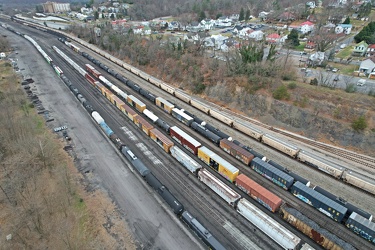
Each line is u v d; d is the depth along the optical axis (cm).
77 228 3331
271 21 15138
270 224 3159
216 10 18762
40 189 3950
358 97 5425
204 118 6141
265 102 6112
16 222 3412
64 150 4891
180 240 3206
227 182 4162
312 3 16288
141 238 3219
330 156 4662
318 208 3541
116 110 6525
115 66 9988
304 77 6888
